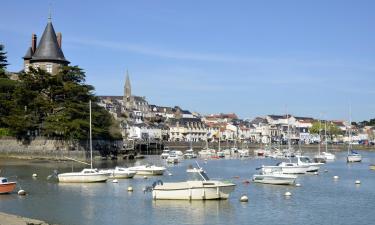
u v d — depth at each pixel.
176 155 130.25
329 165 109.25
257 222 39.41
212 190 48.38
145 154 152.25
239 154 152.50
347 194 55.59
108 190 57.78
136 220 39.94
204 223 38.97
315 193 56.22
